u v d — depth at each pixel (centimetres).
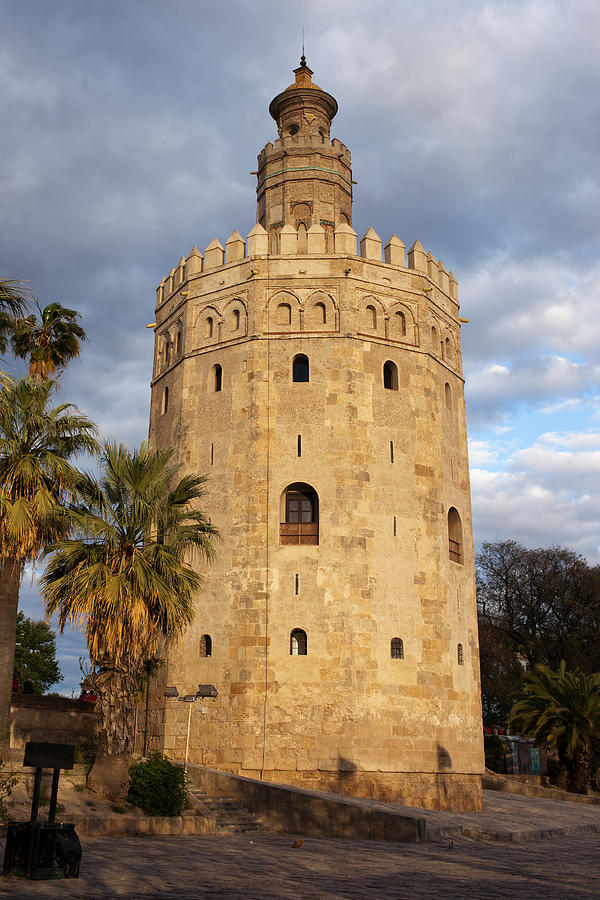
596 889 1394
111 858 1659
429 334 3953
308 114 4588
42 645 6512
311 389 3634
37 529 2542
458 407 4128
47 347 3394
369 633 3381
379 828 2320
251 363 3697
